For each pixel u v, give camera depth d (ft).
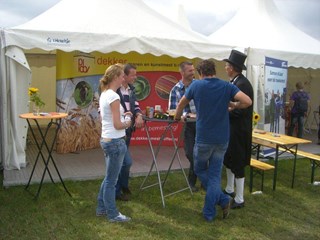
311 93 38.24
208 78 12.44
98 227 12.36
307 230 12.84
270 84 23.32
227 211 13.35
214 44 21.89
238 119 13.88
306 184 18.22
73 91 23.53
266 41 29.12
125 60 25.45
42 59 34.78
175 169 19.57
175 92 16.47
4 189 16.10
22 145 19.12
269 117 23.39
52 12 22.17
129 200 15.06
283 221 13.53
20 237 11.60
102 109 11.98
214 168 13.03
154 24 22.30
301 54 26.43
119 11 22.17
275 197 16.19
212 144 12.36
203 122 12.37
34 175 17.81
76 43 18.60
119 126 11.71
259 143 19.07
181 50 20.85
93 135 24.94
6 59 18.25
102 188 13.17
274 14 33.53
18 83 18.58
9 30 17.57
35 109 15.66
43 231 12.04
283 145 17.17
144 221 12.99
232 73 13.92
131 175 18.44
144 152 23.98
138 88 25.84
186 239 11.72
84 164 20.38
